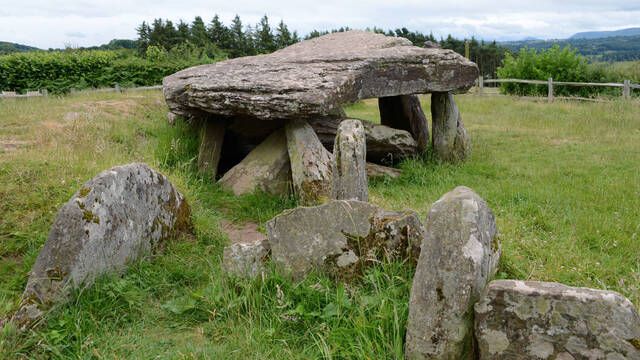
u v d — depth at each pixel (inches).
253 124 338.6
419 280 125.4
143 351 137.1
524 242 203.3
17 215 201.3
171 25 1380.4
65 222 154.4
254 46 1427.2
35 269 150.5
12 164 233.1
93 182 163.8
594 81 708.0
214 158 311.9
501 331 118.6
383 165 352.2
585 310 112.7
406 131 360.2
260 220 244.4
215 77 319.9
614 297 111.9
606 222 225.1
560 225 225.6
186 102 316.8
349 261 158.6
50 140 306.2
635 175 299.7
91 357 135.8
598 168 322.3
